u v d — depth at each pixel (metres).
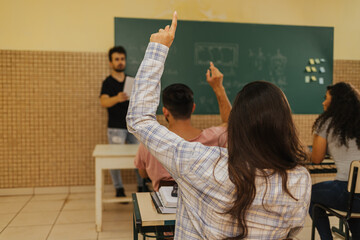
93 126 4.57
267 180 0.80
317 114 5.14
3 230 3.23
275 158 0.81
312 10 5.03
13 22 4.36
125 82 4.02
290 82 5.02
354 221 2.39
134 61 4.60
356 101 2.35
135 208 1.42
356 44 5.19
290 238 0.93
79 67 4.50
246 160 0.81
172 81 4.71
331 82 5.14
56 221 3.50
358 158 2.31
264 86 0.85
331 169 3.07
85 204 4.09
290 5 4.96
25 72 4.40
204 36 4.74
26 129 4.45
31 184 4.50
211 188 0.81
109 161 3.07
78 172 4.59
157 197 1.52
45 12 4.41
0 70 4.35
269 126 0.82
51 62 4.44
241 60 4.86
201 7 4.73
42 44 4.43
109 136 4.35
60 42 4.46
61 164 4.55
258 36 4.88
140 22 4.58
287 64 5.00
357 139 2.30
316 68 5.08
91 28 4.51
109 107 4.31
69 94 4.50
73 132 4.54
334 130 2.35
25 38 4.39
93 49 4.53
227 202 0.81
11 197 4.37
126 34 4.55
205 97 4.80
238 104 0.86
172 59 4.68
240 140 0.83
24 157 4.47
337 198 2.28
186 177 0.82
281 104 0.83
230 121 0.86
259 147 0.81
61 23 4.45
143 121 0.86
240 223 0.79
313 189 2.43
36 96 4.44
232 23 4.80
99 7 4.51
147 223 1.28
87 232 3.21
